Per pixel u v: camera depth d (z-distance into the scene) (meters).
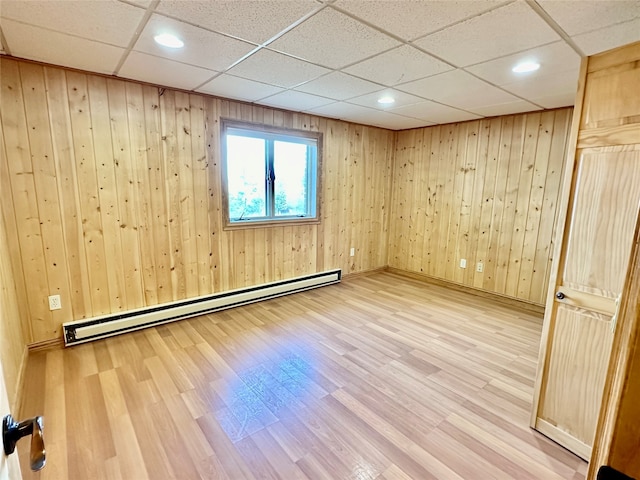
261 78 2.65
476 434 1.82
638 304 0.60
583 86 1.56
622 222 1.47
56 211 2.54
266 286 3.85
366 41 1.95
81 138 2.59
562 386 1.72
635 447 0.62
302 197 4.25
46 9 1.62
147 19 1.72
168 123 2.98
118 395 2.08
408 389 2.21
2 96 2.26
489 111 3.64
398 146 5.00
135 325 2.95
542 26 1.73
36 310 2.54
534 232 3.66
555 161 3.46
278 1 1.54
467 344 2.87
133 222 2.91
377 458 1.64
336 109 3.70
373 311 3.60
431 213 4.67
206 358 2.54
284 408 2.00
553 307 1.74
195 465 1.58
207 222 3.35
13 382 1.95
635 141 1.41
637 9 1.54
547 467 1.61
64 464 1.57
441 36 1.88
